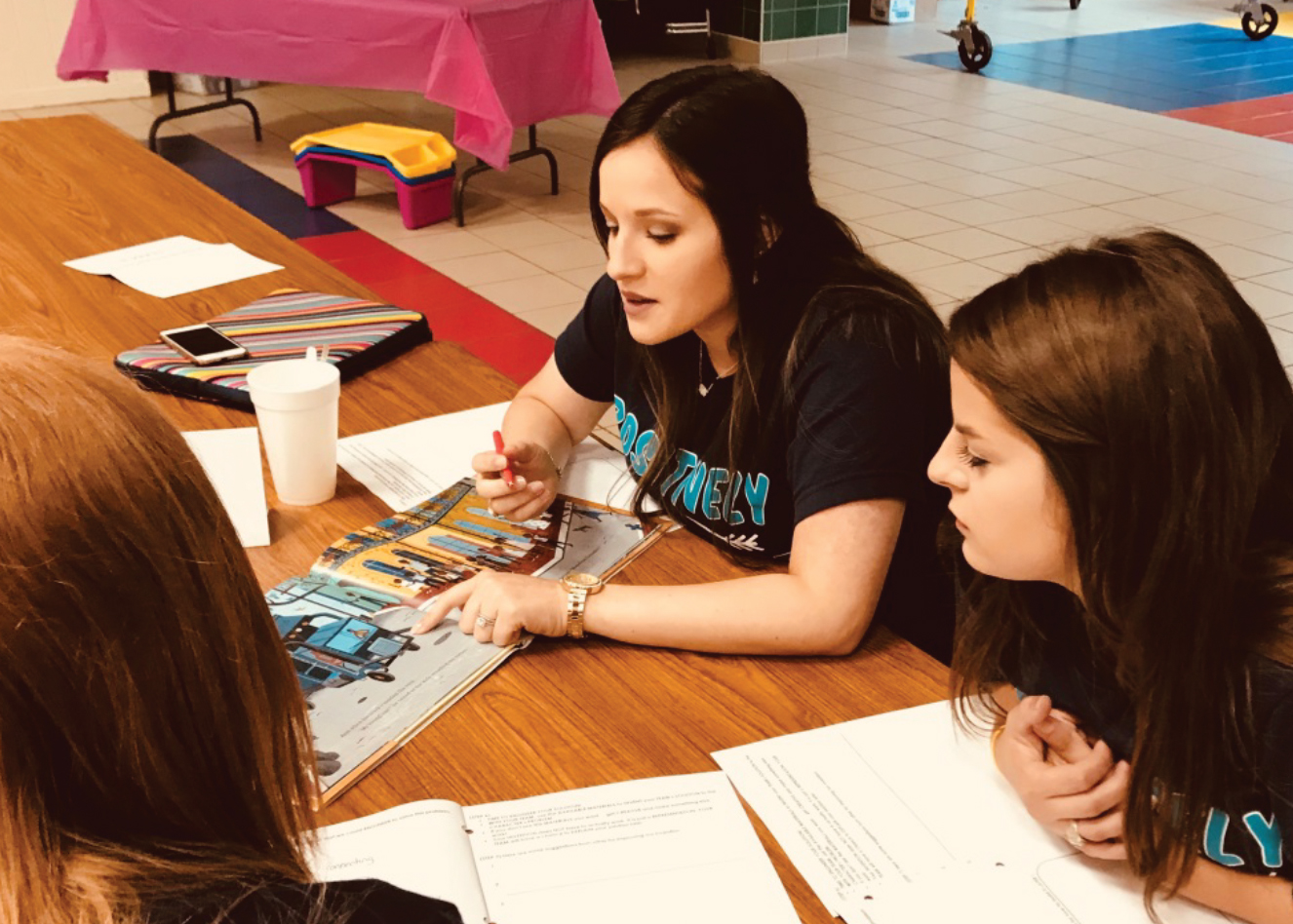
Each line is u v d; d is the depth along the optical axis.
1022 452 0.85
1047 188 5.57
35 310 1.92
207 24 4.97
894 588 1.42
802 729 1.07
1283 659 0.83
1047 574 0.91
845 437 1.24
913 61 8.20
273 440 1.38
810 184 1.35
